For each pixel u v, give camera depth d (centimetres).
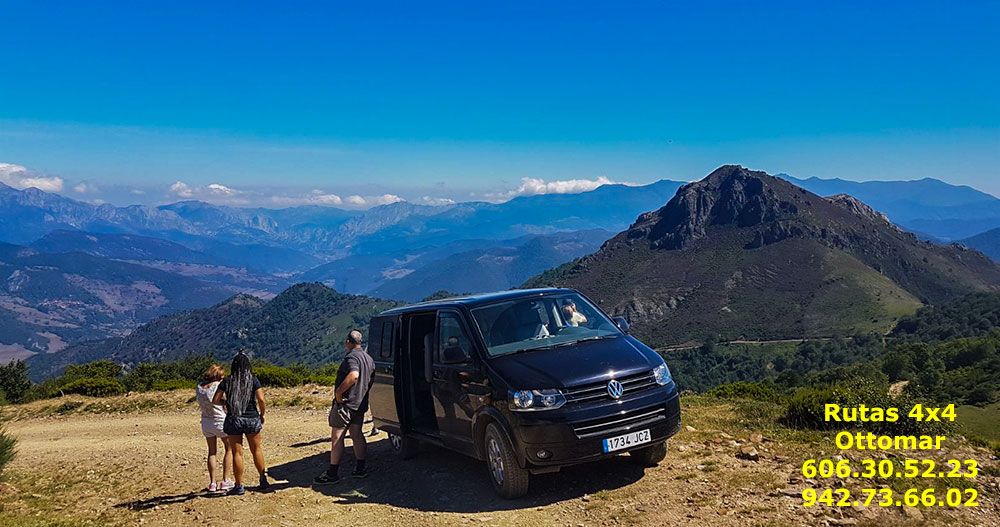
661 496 650
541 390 650
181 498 896
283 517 739
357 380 868
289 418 1577
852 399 919
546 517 629
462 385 753
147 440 1505
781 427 945
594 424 643
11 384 2727
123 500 931
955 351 8875
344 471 934
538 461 643
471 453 760
